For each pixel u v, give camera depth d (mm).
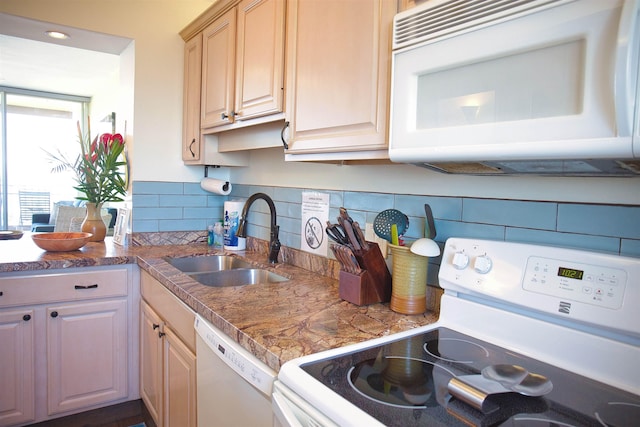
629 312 822
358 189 1676
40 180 5668
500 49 797
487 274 1062
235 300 1387
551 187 1053
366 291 1350
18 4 2102
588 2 670
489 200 1191
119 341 2145
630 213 912
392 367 907
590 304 876
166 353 1724
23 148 5543
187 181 2641
